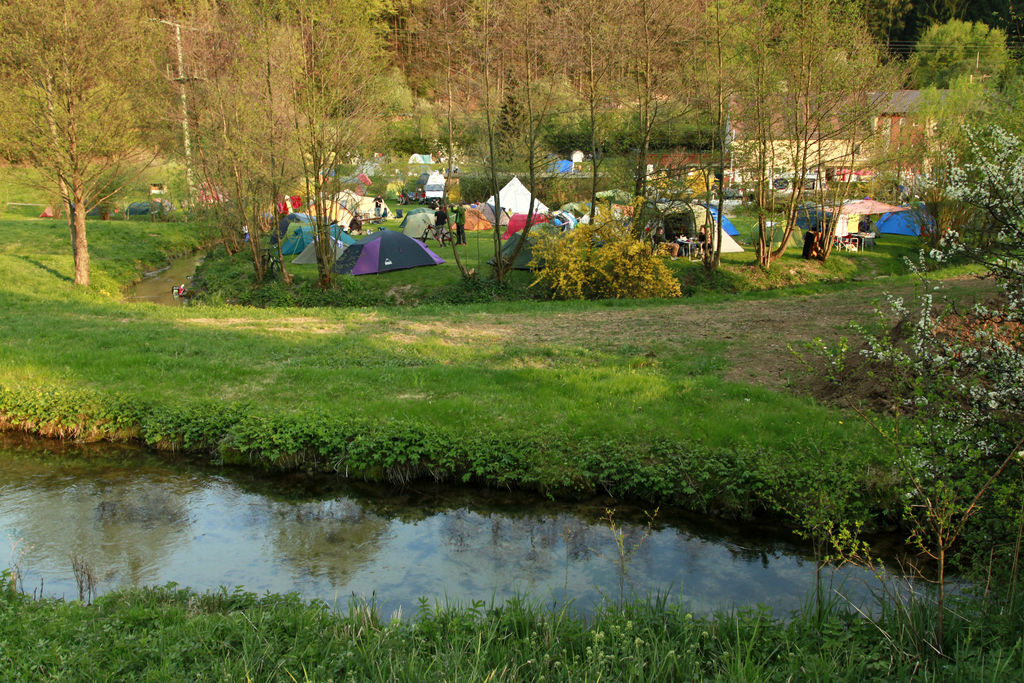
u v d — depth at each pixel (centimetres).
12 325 1839
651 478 958
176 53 3200
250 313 2180
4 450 1178
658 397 1194
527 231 2830
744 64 2950
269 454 1084
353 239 3769
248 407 1206
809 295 2145
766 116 3020
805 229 3831
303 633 551
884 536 845
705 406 1140
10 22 2372
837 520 823
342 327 1912
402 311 2227
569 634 568
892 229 4184
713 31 2855
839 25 2966
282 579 777
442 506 975
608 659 505
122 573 786
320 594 741
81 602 614
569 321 1925
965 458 574
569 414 1125
